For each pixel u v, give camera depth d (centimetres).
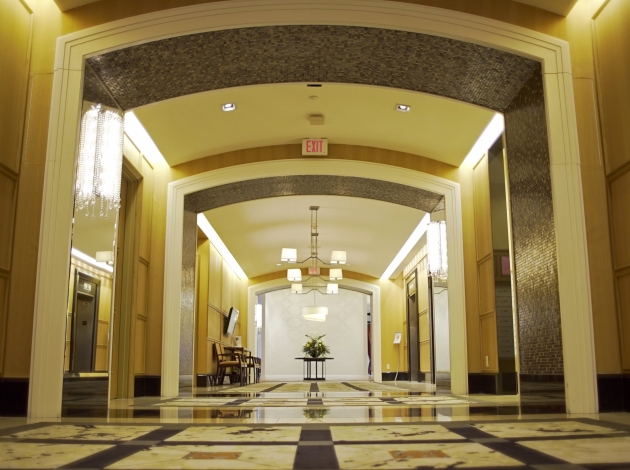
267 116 825
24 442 283
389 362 2002
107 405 577
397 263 1791
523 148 606
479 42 567
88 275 539
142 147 849
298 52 611
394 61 621
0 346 480
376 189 977
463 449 247
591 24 563
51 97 534
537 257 567
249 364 1578
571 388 498
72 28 557
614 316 514
